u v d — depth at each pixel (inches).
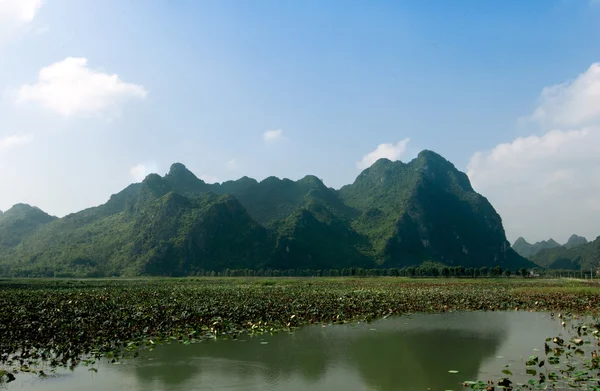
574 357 629.9
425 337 808.3
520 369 576.7
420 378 538.6
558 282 3154.5
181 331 820.6
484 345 738.2
